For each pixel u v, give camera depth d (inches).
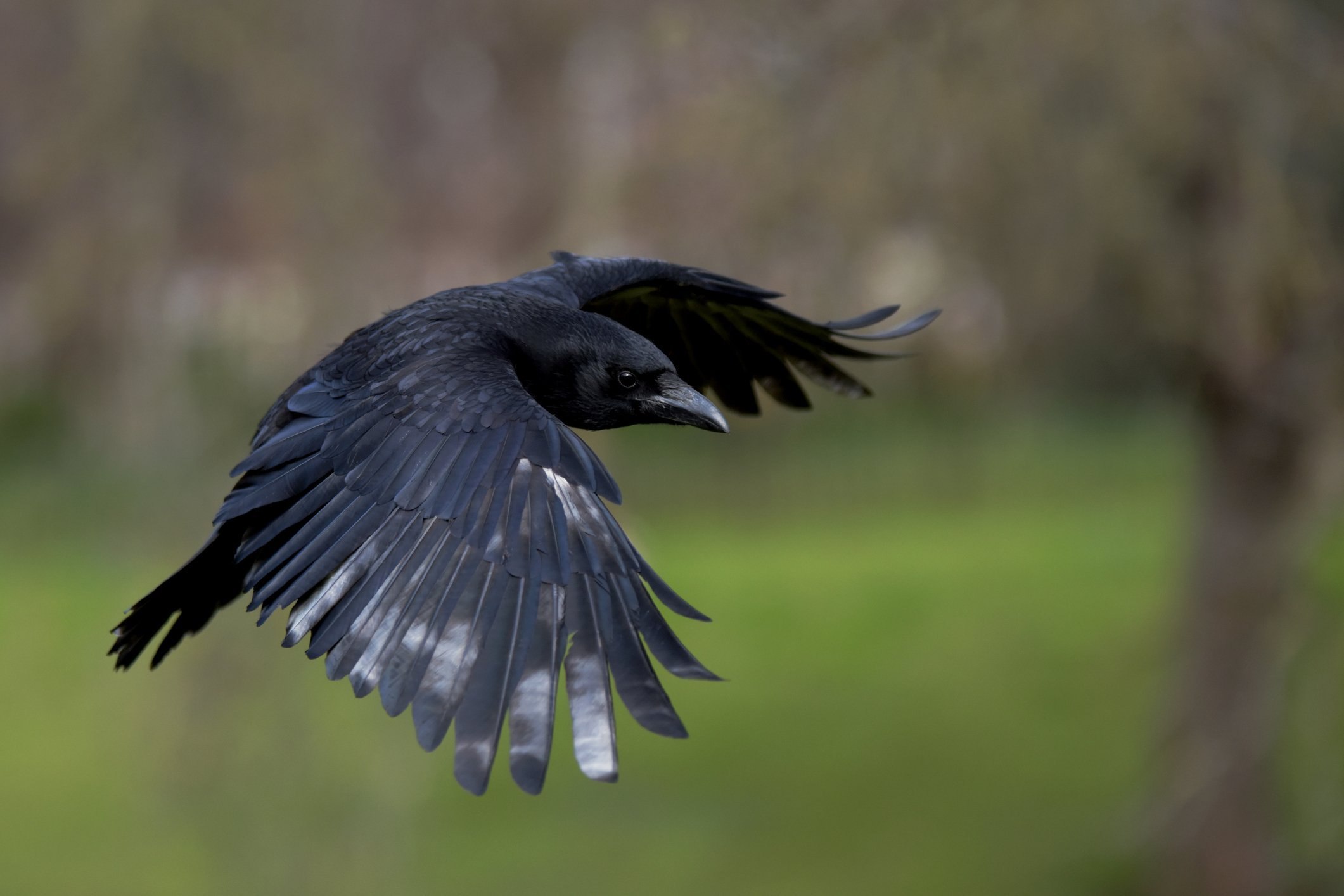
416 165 584.7
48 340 577.3
